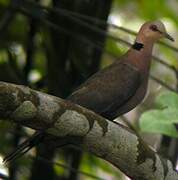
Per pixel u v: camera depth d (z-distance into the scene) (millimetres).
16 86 7316
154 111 8836
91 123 7750
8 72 13242
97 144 7906
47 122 7527
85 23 12023
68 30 12930
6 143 13000
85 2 13195
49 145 8734
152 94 14469
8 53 13570
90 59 13094
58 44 13180
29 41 13664
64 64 13102
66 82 12938
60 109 7535
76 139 7887
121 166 8172
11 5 13055
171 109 8820
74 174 12750
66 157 12891
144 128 8734
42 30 13430
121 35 17016
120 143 7953
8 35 14391
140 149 8055
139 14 16531
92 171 14422
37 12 12812
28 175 13156
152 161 8141
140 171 8172
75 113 7637
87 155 14219
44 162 11938
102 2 13102
